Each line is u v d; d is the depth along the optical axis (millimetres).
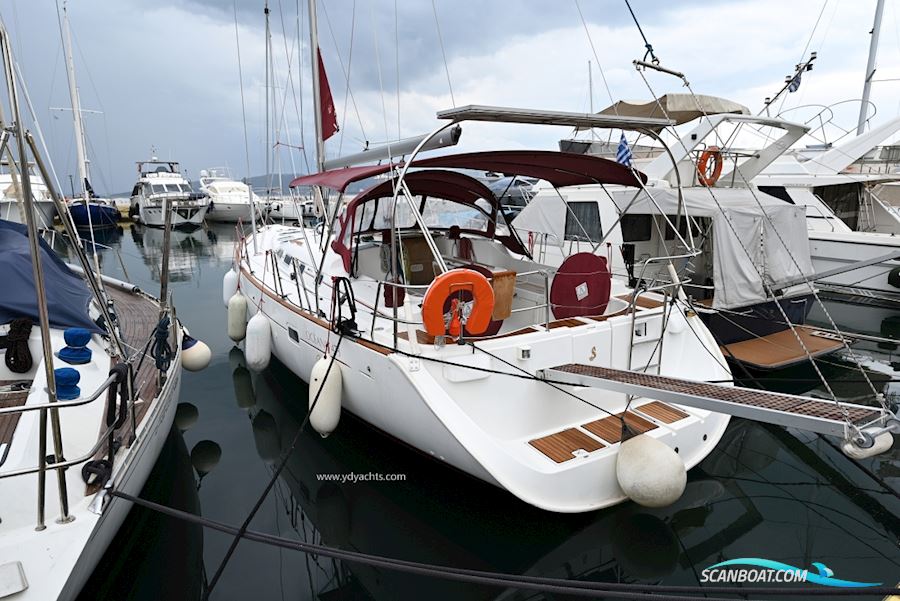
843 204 9359
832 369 5430
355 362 3391
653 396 2525
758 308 5336
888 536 2957
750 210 5117
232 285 6457
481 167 3475
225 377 5375
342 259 4227
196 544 2959
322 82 6051
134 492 2818
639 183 3713
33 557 2057
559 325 3367
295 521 3176
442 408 2787
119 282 6188
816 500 3305
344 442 3963
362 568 2775
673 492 2648
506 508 3062
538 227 6926
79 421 2807
